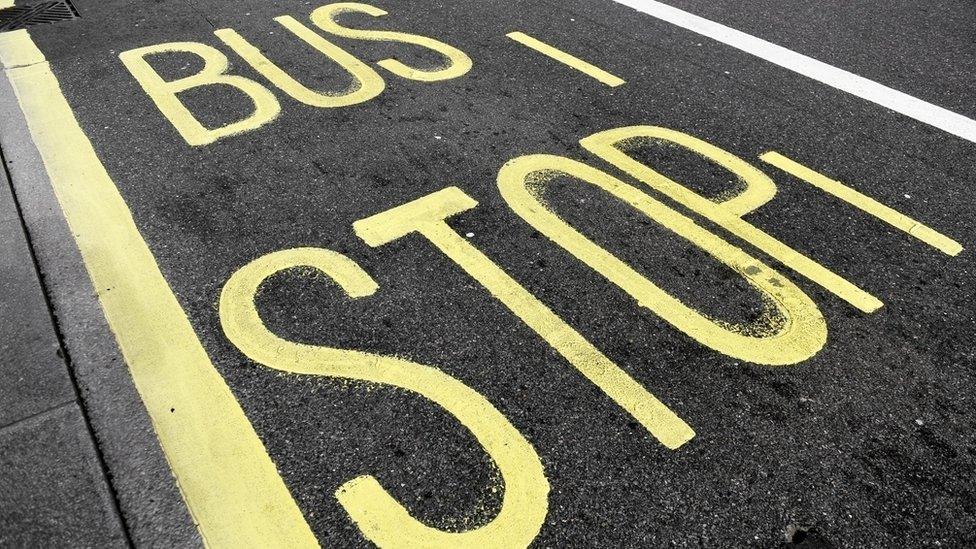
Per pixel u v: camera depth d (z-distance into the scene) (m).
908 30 5.68
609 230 3.51
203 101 4.51
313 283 3.15
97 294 3.09
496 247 3.38
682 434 2.57
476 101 4.58
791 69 5.06
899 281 3.27
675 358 2.85
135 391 2.68
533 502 2.35
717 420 2.62
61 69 4.88
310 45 5.26
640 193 3.77
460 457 2.47
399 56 5.13
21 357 2.78
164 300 3.06
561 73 4.95
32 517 2.27
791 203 3.73
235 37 5.36
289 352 2.83
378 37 5.41
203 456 2.46
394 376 2.74
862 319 3.06
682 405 2.67
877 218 3.65
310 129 4.24
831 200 3.76
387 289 3.13
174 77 4.79
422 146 4.11
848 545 2.26
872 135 4.33
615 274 3.24
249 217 3.53
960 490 2.43
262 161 3.94
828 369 2.83
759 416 2.64
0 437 2.49
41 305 3.01
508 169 3.93
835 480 2.44
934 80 4.96
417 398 2.66
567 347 2.88
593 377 2.77
